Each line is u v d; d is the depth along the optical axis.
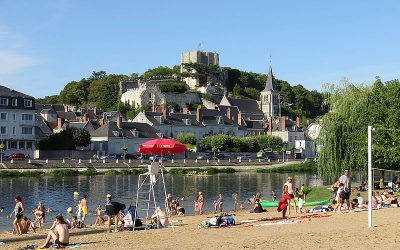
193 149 132.50
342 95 58.22
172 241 21.83
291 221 27.75
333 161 55.91
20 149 111.69
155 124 139.50
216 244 19.75
